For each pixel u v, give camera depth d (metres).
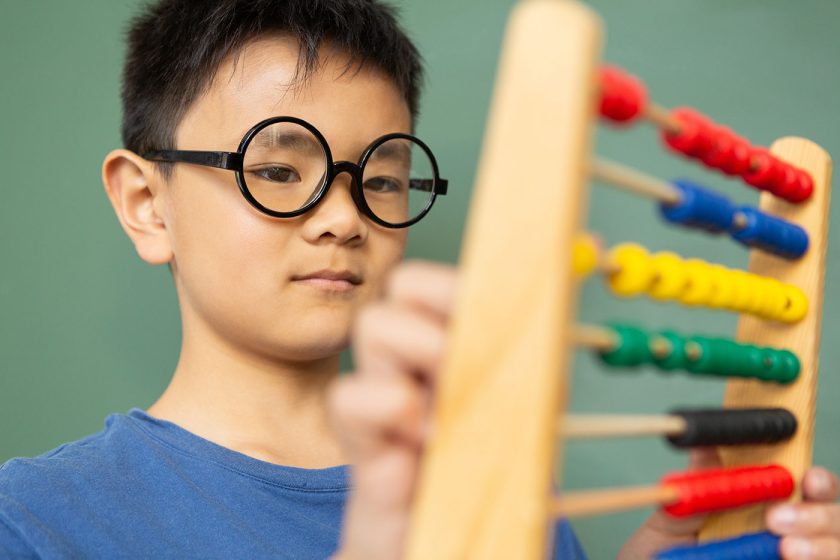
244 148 0.87
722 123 1.30
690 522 0.81
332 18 0.93
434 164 0.98
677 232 1.29
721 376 0.63
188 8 0.96
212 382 0.95
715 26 1.31
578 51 0.38
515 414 0.38
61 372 1.41
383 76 0.96
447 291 0.44
